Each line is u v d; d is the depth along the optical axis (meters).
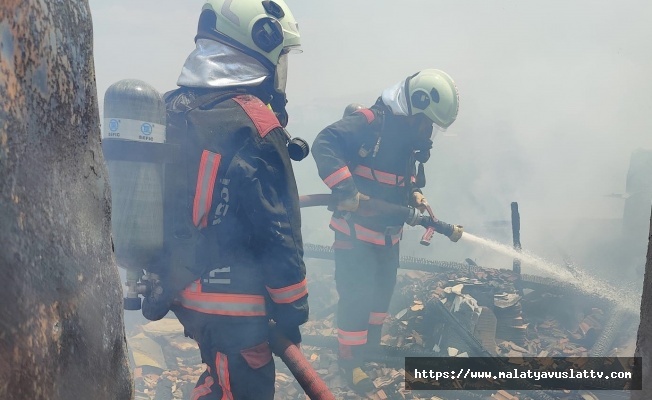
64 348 0.72
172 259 1.92
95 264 0.84
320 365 3.69
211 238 1.93
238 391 2.02
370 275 3.46
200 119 1.92
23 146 0.65
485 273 4.48
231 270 1.96
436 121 3.34
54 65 0.73
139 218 1.77
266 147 1.88
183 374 3.55
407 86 3.37
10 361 0.61
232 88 1.99
